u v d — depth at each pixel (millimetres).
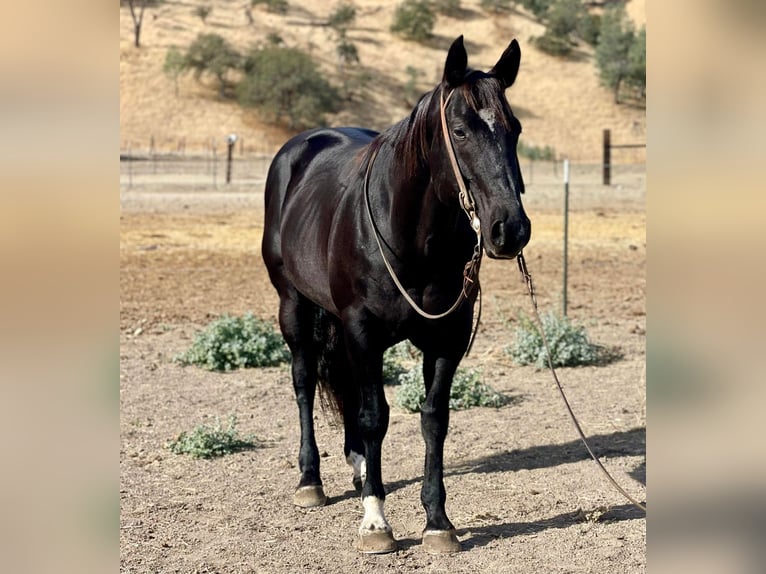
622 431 6695
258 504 5371
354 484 5539
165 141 50406
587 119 56156
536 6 68812
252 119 53906
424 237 4285
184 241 18266
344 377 5609
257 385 8188
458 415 7203
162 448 6434
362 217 4523
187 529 4969
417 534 4863
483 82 3916
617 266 15250
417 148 4223
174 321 10938
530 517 5066
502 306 11656
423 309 4434
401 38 66000
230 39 62656
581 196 27344
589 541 4691
